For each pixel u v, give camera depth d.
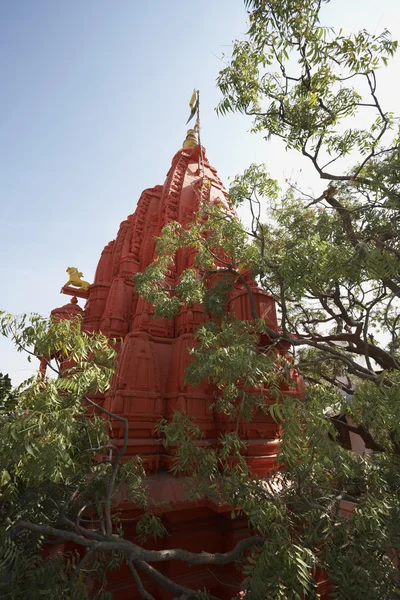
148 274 9.12
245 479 5.38
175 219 15.80
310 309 16.52
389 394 4.49
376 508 4.48
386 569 4.41
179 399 9.66
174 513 8.31
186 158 19.27
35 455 3.59
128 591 8.09
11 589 4.27
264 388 9.18
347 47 7.28
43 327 4.72
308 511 5.58
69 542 8.29
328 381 16.41
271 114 9.37
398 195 6.58
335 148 9.32
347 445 20.28
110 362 5.21
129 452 8.97
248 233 10.44
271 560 4.03
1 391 5.91
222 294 10.13
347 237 8.47
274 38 7.71
